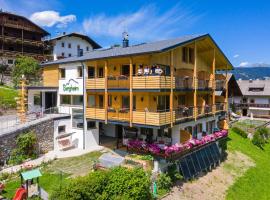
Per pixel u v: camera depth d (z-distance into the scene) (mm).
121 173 15539
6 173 19344
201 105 29859
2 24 59562
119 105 26812
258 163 32062
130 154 23516
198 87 27641
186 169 22922
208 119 31891
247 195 23453
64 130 27438
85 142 26797
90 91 26656
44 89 29938
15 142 22500
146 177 16219
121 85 23797
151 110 24188
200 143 26031
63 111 29641
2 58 57281
